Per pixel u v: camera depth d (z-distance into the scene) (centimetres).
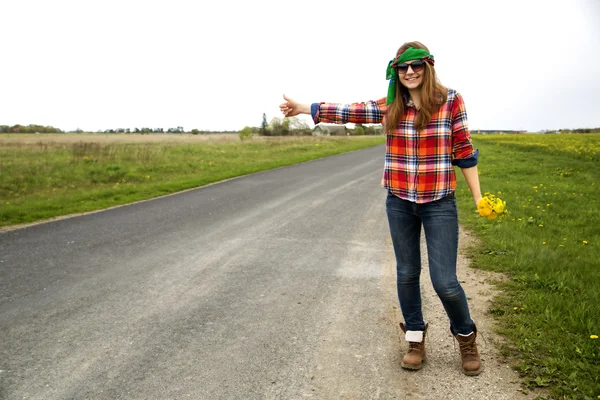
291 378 260
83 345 306
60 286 432
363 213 823
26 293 413
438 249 246
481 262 475
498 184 1138
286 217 785
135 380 260
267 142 3641
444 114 238
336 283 436
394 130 246
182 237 640
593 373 241
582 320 301
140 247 584
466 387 245
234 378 261
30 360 285
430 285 426
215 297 400
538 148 2698
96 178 1362
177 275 465
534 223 672
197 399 240
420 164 244
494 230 622
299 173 1591
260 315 357
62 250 572
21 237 651
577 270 420
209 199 1005
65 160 1702
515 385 243
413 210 251
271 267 492
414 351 268
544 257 461
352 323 339
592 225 650
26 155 1903
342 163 2072
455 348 294
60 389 251
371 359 282
